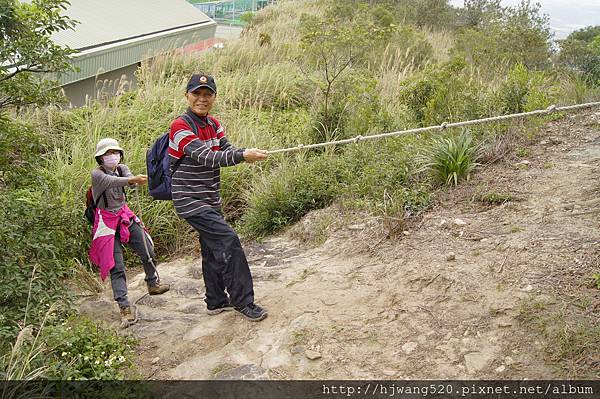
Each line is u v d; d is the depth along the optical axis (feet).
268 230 22.98
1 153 16.21
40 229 16.44
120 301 17.02
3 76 16.25
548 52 45.42
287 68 43.45
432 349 12.66
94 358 14.11
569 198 17.40
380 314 14.14
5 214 15.89
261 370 13.24
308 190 23.36
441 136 22.62
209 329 15.60
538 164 20.33
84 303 18.81
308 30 33.06
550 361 11.54
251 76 42.14
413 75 36.09
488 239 16.03
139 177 17.11
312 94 38.68
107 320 17.58
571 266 13.92
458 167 20.03
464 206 18.48
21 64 15.79
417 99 30.40
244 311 15.25
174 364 14.48
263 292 16.71
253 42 52.80
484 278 14.29
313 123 30.22
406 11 72.54
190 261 22.76
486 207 18.08
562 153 21.01
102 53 47.78
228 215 26.07
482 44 46.62
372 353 12.98
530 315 12.63
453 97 28.12
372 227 18.85
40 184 17.26
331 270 16.98
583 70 40.19
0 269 15.11
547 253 14.65
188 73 47.06
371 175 21.62
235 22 132.57
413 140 23.75
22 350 13.44
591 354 11.42
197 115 15.06
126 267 23.32
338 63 33.63
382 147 24.31
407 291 14.74
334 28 32.35
